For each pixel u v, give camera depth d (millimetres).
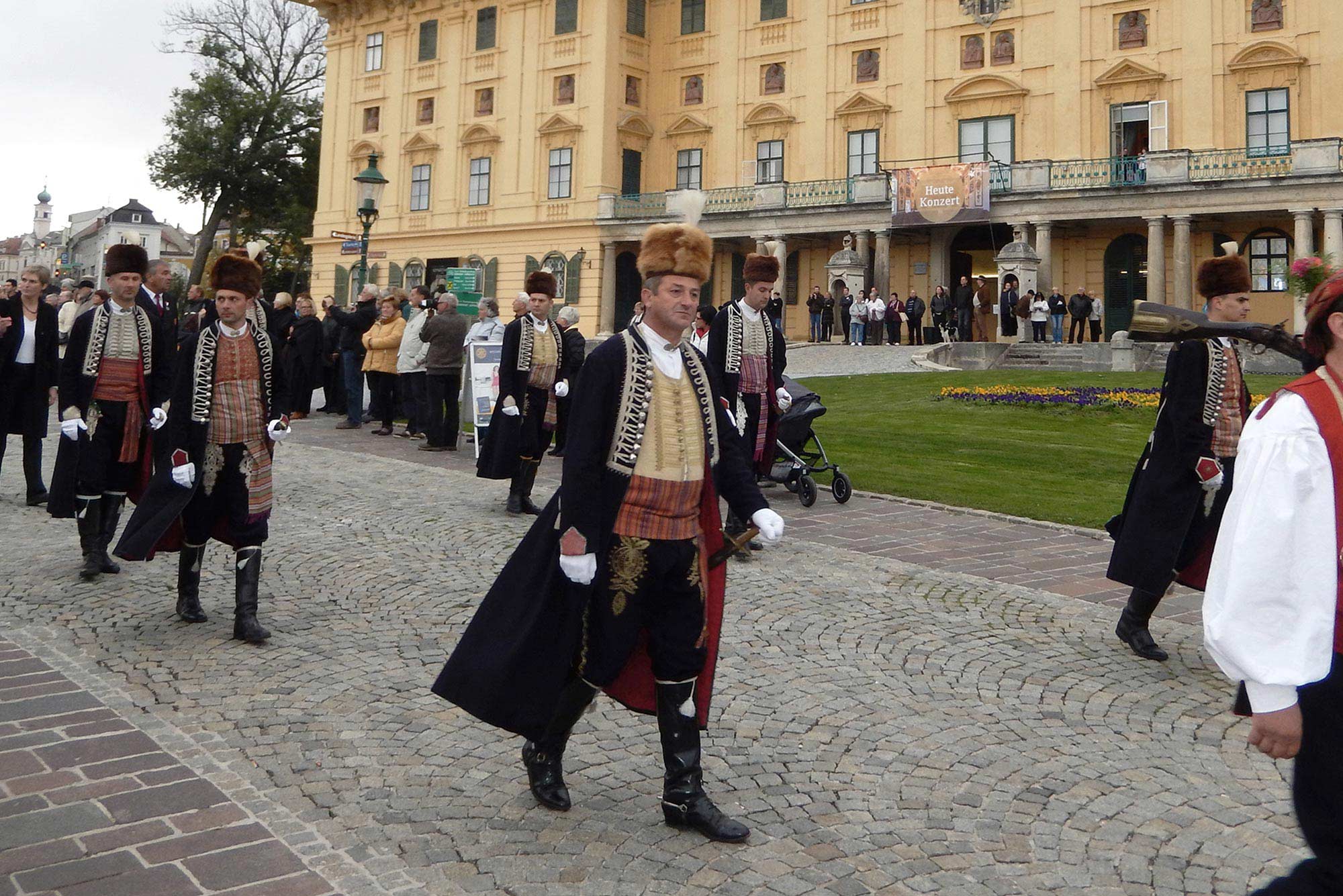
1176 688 5445
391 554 8211
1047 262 32562
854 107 37250
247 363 6035
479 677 3727
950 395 19844
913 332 34375
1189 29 31797
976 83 35062
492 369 13938
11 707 4879
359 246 22109
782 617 6594
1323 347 2439
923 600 7070
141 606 6719
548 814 3902
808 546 8742
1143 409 17922
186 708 4910
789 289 39531
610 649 3723
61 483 7445
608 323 40438
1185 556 5957
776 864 3545
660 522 3738
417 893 3305
